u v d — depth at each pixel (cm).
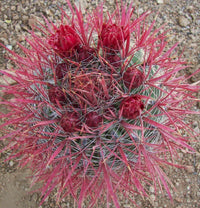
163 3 86
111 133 37
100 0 85
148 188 64
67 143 38
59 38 37
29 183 66
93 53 39
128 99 36
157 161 45
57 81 40
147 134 40
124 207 63
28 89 43
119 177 43
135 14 84
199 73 75
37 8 85
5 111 72
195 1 86
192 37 81
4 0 86
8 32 82
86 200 62
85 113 36
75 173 47
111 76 36
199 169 67
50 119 40
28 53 45
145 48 41
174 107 43
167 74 39
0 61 78
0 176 67
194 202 63
